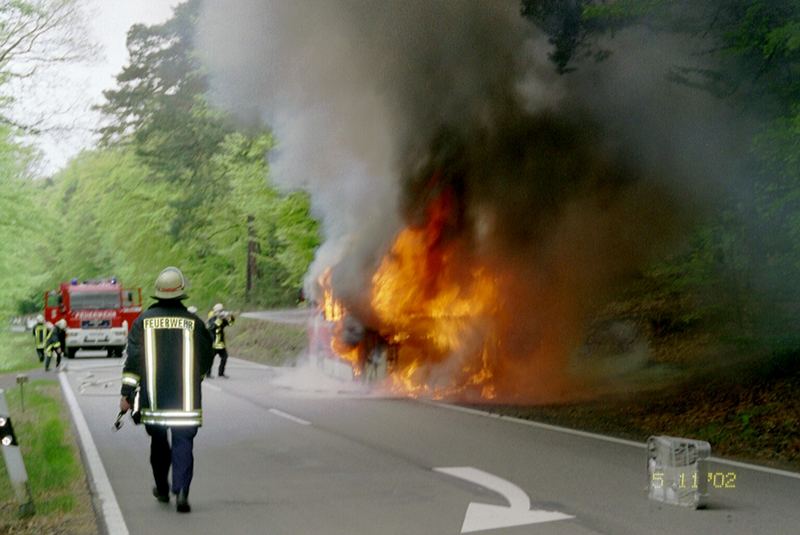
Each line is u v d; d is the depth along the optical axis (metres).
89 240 65.88
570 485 8.66
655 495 7.94
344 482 8.97
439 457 10.41
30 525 7.36
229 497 8.33
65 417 15.17
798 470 9.43
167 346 7.84
